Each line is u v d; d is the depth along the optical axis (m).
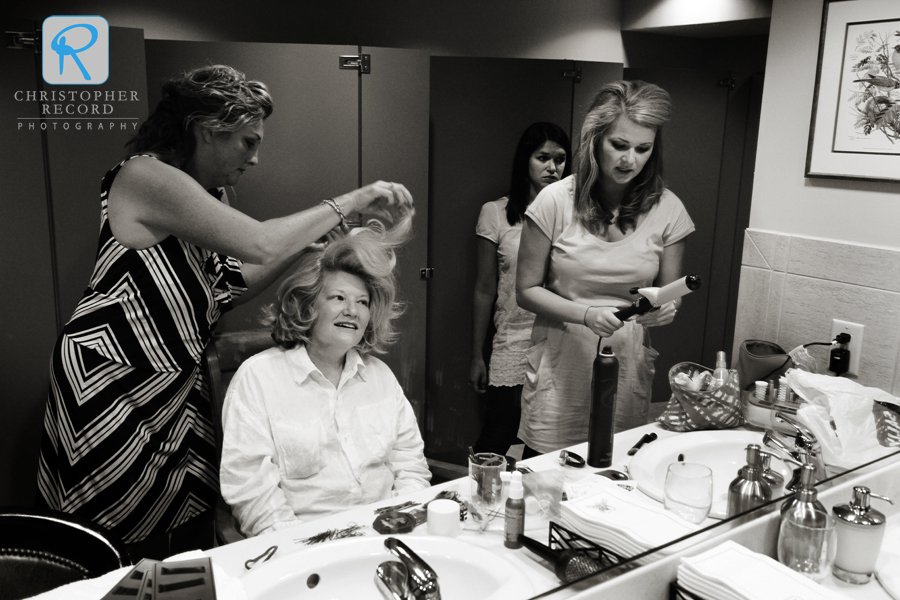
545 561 0.91
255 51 0.80
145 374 0.83
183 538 0.93
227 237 0.82
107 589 0.63
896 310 1.27
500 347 1.11
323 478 1.00
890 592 0.99
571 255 1.13
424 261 1.00
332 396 1.00
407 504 1.00
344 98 0.87
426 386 1.06
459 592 0.86
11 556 0.63
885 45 1.21
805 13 1.30
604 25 1.13
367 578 0.83
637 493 1.04
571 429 1.18
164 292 0.81
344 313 0.96
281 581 0.79
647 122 1.15
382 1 0.88
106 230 0.76
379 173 0.92
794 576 0.90
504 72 1.01
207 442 0.94
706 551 0.96
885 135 1.25
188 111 0.77
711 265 1.34
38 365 0.75
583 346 1.16
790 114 1.34
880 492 1.25
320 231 0.89
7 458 0.75
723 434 1.23
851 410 1.22
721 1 1.22
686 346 1.33
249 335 0.93
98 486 0.82
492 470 0.97
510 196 1.06
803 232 1.37
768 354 1.39
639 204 1.19
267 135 0.83
